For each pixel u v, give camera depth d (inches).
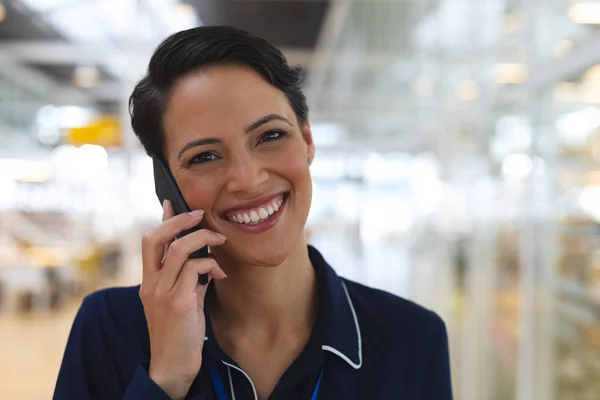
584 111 79.6
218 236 27.9
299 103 29.7
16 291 265.6
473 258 132.8
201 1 239.5
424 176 179.8
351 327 31.2
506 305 110.9
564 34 83.9
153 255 27.8
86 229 296.8
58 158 297.9
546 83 90.3
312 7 291.6
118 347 31.1
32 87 302.7
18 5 233.6
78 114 308.7
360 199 321.4
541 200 94.3
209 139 26.7
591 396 82.3
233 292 30.9
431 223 173.6
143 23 232.1
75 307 272.5
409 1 186.2
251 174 26.9
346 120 342.3
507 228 110.4
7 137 304.5
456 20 138.9
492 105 116.2
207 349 29.2
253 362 30.9
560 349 90.4
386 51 227.5
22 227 297.9
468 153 135.6
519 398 101.4
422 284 185.9
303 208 29.2
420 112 180.9
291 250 29.0
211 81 26.5
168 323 27.1
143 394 26.1
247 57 26.7
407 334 32.1
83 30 244.2
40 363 184.7
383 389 30.4
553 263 91.9
